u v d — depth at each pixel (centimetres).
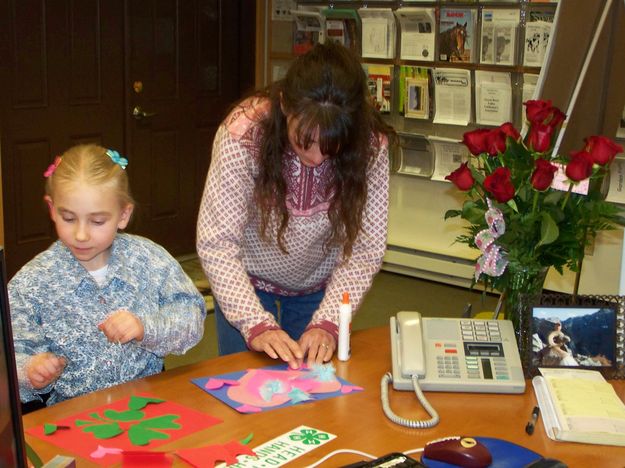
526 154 158
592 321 154
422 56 432
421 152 448
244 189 162
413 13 426
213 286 164
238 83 497
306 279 187
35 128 392
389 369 155
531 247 159
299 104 141
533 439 129
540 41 391
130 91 432
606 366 153
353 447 123
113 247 167
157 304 166
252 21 491
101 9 411
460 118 427
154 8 437
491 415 137
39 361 141
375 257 174
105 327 146
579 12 186
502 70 407
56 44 394
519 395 146
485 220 162
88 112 414
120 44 423
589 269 395
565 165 161
